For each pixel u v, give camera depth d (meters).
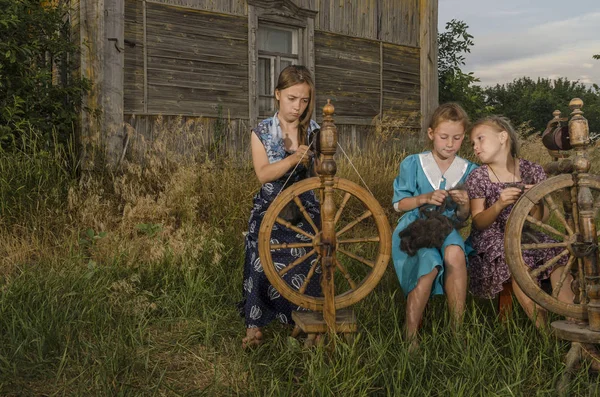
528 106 25.91
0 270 4.05
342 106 9.61
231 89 8.35
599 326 2.63
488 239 3.25
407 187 3.35
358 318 3.38
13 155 5.68
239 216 5.58
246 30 8.48
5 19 6.09
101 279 3.84
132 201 5.26
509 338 2.92
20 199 5.18
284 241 3.08
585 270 2.68
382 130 9.91
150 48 7.60
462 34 14.50
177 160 6.42
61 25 7.38
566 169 2.78
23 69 6.43
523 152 10.31
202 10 8.04
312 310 2.98
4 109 5.95
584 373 2.63
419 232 3.11
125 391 2.61
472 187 3.29
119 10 7.01
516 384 2.50
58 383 2.67
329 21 9.42
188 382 2.77
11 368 2.70
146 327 3.40
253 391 2.61
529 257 3.11
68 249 4.48
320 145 2.73
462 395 2.41
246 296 3.15
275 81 9.00
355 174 7.11
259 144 3.13
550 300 2.71
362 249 4.94
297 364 2.88
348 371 2.59
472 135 3.34
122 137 7.04
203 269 4.20
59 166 5.80
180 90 7.87
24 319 3.12
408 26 10.51
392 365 2.74
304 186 2.77
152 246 4.38
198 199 5.40
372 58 9.99
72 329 3.13
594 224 2.67
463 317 3.03
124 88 7.37
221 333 3.37
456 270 3.09
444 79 14.61
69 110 6.67
